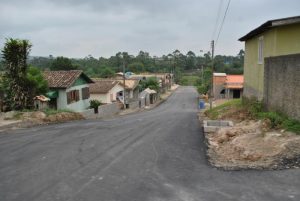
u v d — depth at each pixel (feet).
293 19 41.50
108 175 27.94
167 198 22.54
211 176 26.68
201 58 468.75
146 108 138.21
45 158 34.27
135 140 42.91
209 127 45.75
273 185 23.67
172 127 54.39
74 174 28.50
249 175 26.09
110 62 339.57
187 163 30.96
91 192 24.14
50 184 26.13
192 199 22.21
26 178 27.78
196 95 219.00
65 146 40.01
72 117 72.84
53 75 92.12
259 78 52.80
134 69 326.65
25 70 68.64
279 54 43.91
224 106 75.20
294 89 34.99
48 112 68.28
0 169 30.71
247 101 62.08
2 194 24.31
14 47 66.23
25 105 68.28
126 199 22.61
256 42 55.47
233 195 22.49
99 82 136.05
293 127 34.27
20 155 35.88
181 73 406.62
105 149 37.86
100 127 55.72
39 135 48.14
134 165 30.83
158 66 384.47
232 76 164.04
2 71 69.00
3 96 68.90
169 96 215.10
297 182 23.88
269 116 38.78
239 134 39.04
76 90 93.09
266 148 31.27
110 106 104.78
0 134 49.26
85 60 362.53
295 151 29.09
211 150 35.94
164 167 29.89
